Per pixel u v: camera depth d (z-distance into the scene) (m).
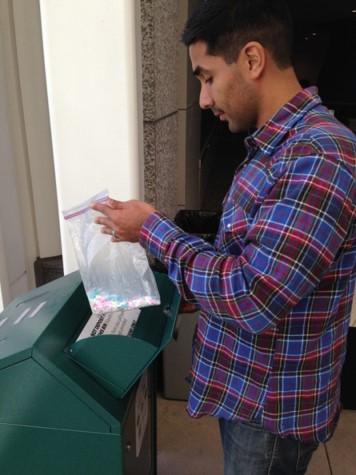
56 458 1.01
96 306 1.09
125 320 1.14
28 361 0.95
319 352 0.93
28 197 2.19
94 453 1.00
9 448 1.01
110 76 1.52
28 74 2.01
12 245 2.11
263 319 0.81
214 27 0.90
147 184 1.92
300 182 0.78
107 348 1.01
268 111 0.94
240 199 0.94
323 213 0.77
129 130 1.57
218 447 2.12
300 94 0.90
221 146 7.61
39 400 0.97
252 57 0.89
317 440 0.99
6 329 1.10
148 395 1.45
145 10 1.71
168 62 2.26
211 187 5.46
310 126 0.85
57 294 1.21
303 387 0.94
